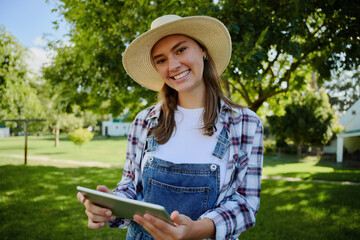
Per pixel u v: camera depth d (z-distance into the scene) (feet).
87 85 21.17
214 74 4.73
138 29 17.62
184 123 4.55
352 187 24.89
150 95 19.98
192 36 4.44
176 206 4.11
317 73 22.36
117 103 25.35
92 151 66.85
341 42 17.21
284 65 24.16
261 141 4.44
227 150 4.29
